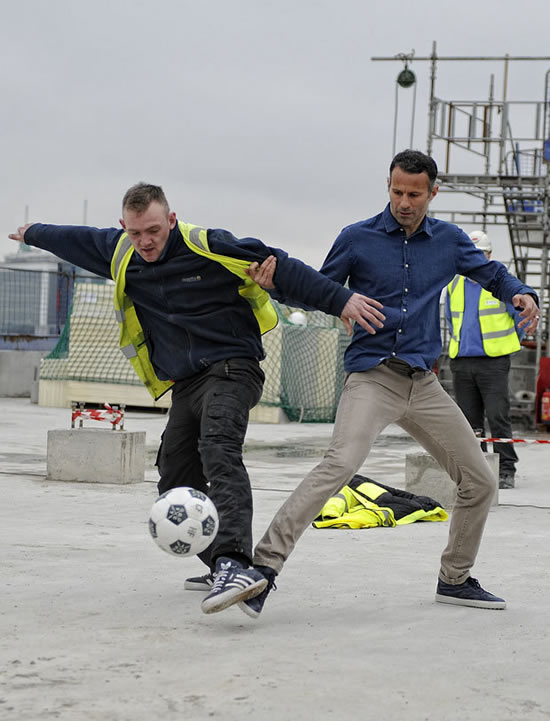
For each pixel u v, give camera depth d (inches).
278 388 789.9
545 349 799.7
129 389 857.5
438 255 193.5
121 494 362.0
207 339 188.5
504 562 253.4
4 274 1063.0
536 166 780.6
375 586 217.5
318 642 169.2
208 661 155.9
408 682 148.5
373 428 185.6
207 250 182.1
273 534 176.7
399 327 189.2
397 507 321.4
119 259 189.9
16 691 139.7
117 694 139.3
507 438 414.3
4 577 216.7
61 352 893.2
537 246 803.4
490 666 158.1
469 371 414.3
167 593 203.3
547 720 134.1
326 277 180.5
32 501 341.1
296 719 131.4
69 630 172.7
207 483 203.6
